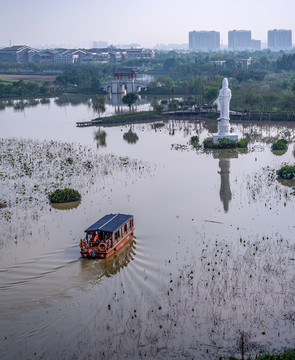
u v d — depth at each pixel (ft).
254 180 264.93
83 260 167.43
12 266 162.20
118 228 175.32
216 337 124.67
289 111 505.25
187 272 157.38
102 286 148.87
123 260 167.22
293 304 137.90
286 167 269.64
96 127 488.02
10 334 124.98
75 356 117.29
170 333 126.21
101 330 127.13
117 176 280.92
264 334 125.29
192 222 204.13
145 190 252.42
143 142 395.14
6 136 430.61
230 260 165.58
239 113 515.50
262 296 142.20
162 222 204.64
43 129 477.36
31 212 218.59
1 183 266.16
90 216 212.84
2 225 202.28
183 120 516.32
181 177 277.23
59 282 151.33
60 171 292.81
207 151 351.25
